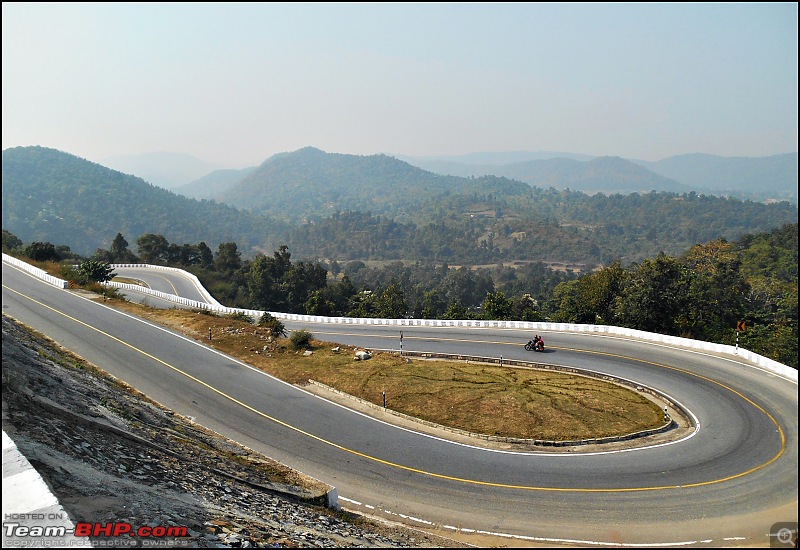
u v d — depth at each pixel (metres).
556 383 28.14
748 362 30.78
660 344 35.50
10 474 8.92
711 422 23.08
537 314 51.84
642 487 18.23
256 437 22.06
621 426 22.94
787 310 47.56
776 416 23.28
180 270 79.69
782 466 19.14
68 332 34.53
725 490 17.84
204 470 14.28
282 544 10.70
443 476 19.25
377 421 24.11
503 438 22.06
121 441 13.46
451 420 23.94
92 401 16.88
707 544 15.16
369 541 13.32
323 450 21.17
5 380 13.35
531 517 16.70
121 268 80.81
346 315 62.88
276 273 85.62
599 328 39.41
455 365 31.66
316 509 15.10
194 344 34.44
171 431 17.89
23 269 56.31
